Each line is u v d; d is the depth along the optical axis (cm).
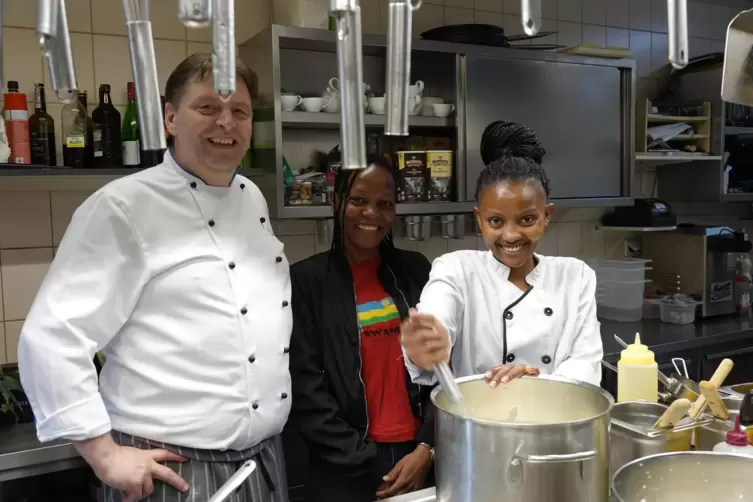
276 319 143
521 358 142
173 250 131
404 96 64
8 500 201
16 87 210
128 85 217
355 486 164
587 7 329
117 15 231
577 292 149
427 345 102
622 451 113
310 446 168
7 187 216
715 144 322
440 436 91
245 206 146
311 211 229
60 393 119
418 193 252
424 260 191
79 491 210
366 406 167
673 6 69
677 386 134
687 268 321
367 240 176
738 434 108
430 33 262
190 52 246
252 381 135
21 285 222
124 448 124
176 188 133
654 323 309
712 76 324
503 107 266
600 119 291
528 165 135
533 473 82
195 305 131
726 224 378
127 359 130
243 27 254
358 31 61
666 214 320
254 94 137
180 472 128
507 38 271
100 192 127
